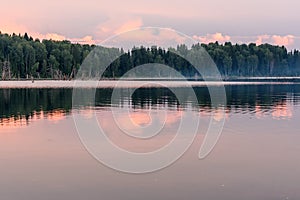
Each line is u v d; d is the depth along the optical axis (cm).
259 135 2436
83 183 1519
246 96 5869
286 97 5662
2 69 12650
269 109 3900
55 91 7119
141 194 1407
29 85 9506
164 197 1378
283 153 1972
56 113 3578
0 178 1570
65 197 1380
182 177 1598
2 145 2131
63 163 1789
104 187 1477
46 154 1942
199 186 1488
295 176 1598
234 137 2383
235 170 1689
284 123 2923
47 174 1622
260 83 11506
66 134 2467
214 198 1368
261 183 1516
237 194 1403
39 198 1372
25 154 1939
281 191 1431
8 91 7150
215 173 1648
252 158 1878
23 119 3150
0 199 1364
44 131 2572
